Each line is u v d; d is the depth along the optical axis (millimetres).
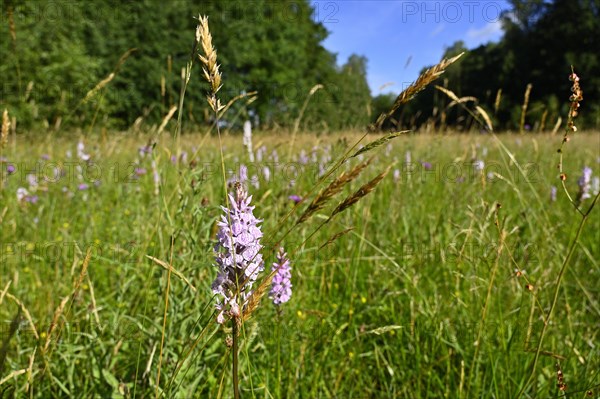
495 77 39906
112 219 4562
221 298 1425
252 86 27641
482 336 2596
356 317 3133
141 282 3053
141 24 24375
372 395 2594
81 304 2846
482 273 3205
